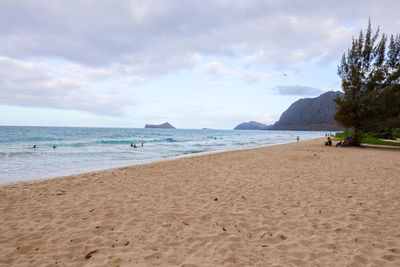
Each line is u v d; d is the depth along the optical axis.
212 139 55.47
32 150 22.84
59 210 5.42
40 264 3.16
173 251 3.48
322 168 10.51
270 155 16.45
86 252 3.48
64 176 9.95
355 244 3.57
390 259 3.12
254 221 4.61
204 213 5.12
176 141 43.94
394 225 4.27
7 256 3.37
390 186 7.15
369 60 22.50
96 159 17.11
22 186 7.95
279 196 6.30
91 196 6.63
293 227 4.27
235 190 7.07
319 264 3.05
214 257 3.28
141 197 6.48
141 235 4.05
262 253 3.37
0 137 42.78
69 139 42.59
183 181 8.55
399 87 20.94
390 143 26.94
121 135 67.06
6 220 4.80
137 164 13.76
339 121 24.28
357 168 10.35
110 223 4.61
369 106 22.25
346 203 5.61
